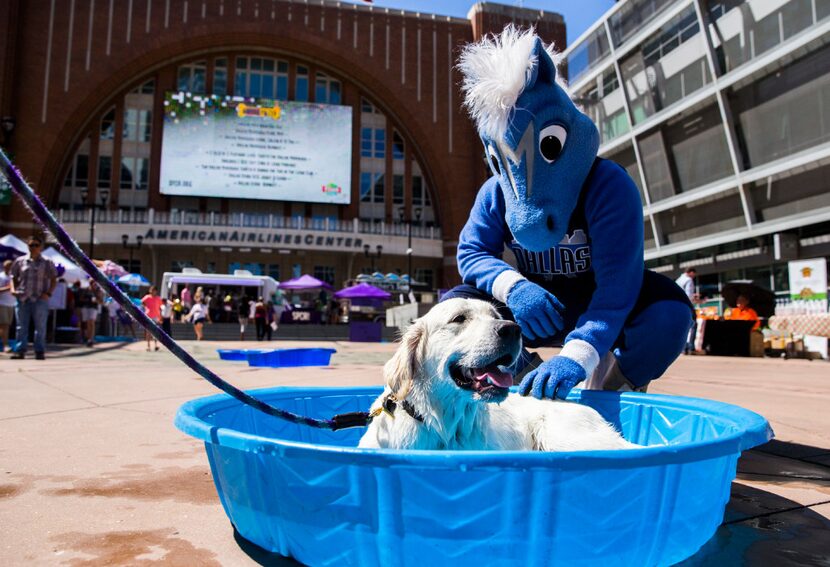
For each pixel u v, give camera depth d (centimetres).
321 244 4362
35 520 211
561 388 255
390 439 231
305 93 4716
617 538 152
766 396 595
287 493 162
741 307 1492
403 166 4850
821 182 1912
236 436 158
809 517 223
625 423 292
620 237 293
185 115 4400
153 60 4372
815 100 1906
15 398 523
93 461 300
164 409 467
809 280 1487
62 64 4216
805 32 1875
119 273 1980
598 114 3062
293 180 4525
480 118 288
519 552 147
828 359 1272
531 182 283
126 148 4394
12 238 1446
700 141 2388
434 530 145
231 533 200
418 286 3662
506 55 278
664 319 318
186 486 257
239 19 4481
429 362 230
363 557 154
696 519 170
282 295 3619
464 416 235
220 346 1706
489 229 342
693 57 2339
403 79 4706
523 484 142
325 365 977
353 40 4653
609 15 2817
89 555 179
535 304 284
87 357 1091
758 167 2108
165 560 176
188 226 4181
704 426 243
